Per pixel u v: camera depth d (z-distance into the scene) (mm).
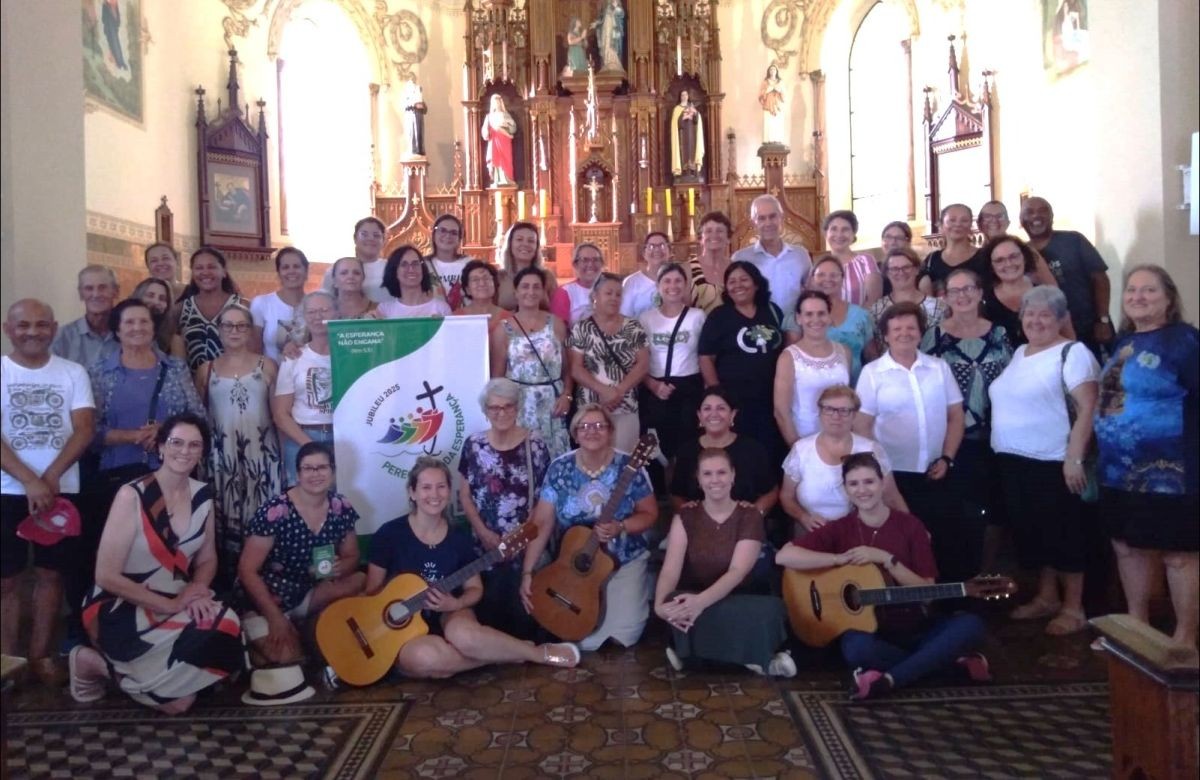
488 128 10945
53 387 3842
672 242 10562
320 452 4074
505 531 4367
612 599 4281
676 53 10891
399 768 3141
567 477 4340
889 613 3859
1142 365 3119
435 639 3910
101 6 7426
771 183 10781
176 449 3773
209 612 3711
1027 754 3131
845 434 4211
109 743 3395
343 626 3891
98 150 7371
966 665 3729
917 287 5199
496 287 5168
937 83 9898
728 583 3938
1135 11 3586
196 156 9164
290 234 10711
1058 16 7660
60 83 4441
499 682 3891
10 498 3832
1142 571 3443
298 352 4758
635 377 4789
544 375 4801
